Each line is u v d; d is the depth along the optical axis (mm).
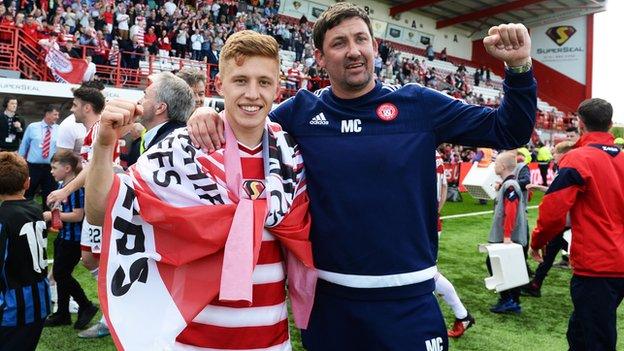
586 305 2889
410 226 1868
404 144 1877
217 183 1720
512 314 4695
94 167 1606
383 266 1839
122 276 1642
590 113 2996
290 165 1855
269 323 1812
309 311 1907
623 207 2838
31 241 2582
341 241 1854
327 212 1878
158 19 16375
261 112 1753
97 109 3783
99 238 3301
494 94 30344
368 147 1868
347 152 1875
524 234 4785
